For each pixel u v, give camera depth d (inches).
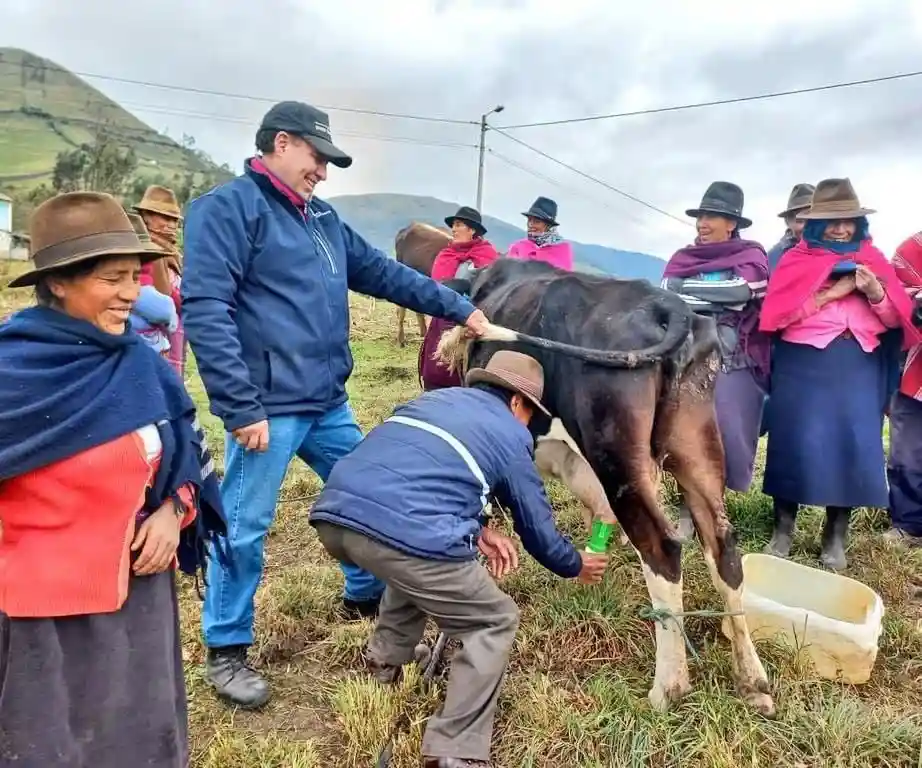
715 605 146.4
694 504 126.1
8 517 76.0
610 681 125.8
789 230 213.5
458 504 103.2
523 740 113.7
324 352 127.3
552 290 139.4
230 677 123.9
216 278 115.1
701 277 170.2
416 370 389.4
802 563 173.6
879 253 166.1
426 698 120.7
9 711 75.1
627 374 122.3
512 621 108.1
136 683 80.0
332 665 134.5
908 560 173.5
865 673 127.2
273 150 121.6
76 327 76.5
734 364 169.5
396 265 140.6
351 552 105.2
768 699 118.6
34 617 74.9
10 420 71.6
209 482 92.5
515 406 117.5
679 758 109.5
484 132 925.2
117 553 77.5
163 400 81.7
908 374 177.8
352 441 138.8
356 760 111.1
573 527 189.0
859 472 163.9
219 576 122.6
